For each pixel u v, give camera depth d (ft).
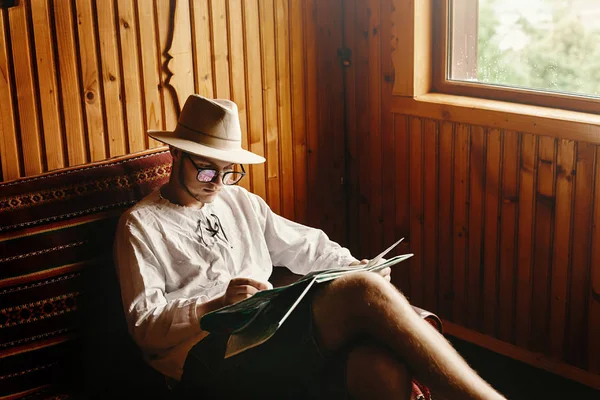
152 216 7.35
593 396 8.70
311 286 6.62
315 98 10.17
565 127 8.30
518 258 9.14
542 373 9.20
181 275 7.44
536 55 8.88
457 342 9.96
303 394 6.59
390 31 9.64
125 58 8.33
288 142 10.03
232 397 6.63
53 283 6.93
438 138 9.53
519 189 8.92
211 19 8.92
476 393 5.83
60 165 8.09
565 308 8.86
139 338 6.84
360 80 10.19
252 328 6.25
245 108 9.49
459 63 9.62
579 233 8.53
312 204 10.51
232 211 8.10
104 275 7.25
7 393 6.78
